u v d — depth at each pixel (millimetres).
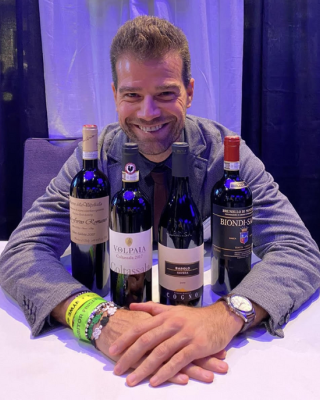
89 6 1953
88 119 2057
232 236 808
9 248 918
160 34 886
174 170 719
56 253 963
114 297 776
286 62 2037
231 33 1925
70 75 1994
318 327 737
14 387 568
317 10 1973
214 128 1199
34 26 1945
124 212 733
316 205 2191
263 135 2107
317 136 2109
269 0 1963
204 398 541
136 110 960
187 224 733
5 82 2039
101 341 662
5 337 712
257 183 1012
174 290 743
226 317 675
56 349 675
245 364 621
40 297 758
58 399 542
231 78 1977
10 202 2162
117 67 945
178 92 951
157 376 574
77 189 828
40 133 2059
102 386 572
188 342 607
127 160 737
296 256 846
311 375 590
